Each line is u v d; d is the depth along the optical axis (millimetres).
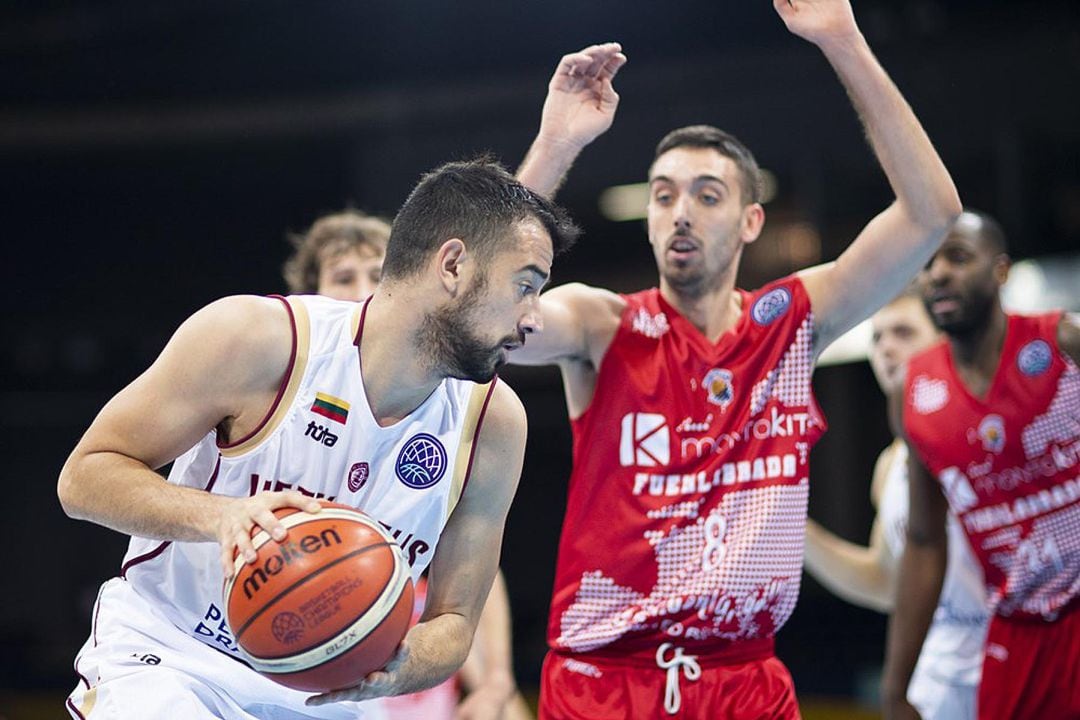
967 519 5770
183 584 3631
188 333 3312
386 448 3479
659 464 4410
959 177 16062
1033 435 5637
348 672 3049
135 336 21672
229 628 3111
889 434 18359
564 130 4598
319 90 18969
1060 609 5641
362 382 3414
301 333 3395
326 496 3455
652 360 4500
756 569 4340
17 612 22297
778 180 17125
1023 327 5719
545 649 18219
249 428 3391
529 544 22172
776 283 4621
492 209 3311
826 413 18391
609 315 4582
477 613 3715
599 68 4629
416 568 3619
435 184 3381
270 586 2994
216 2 17047
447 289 3297
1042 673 5684
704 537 4359
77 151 19438
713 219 4496
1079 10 15156
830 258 16719
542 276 3357
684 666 4348
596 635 4383
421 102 18000
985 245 5684
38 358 21922
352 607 3008
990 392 5684
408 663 3354
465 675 5852
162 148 19250
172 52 18344
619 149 17156
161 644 3615
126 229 20969
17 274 21312
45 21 17422
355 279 5391
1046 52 15211
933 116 15742
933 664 6453
